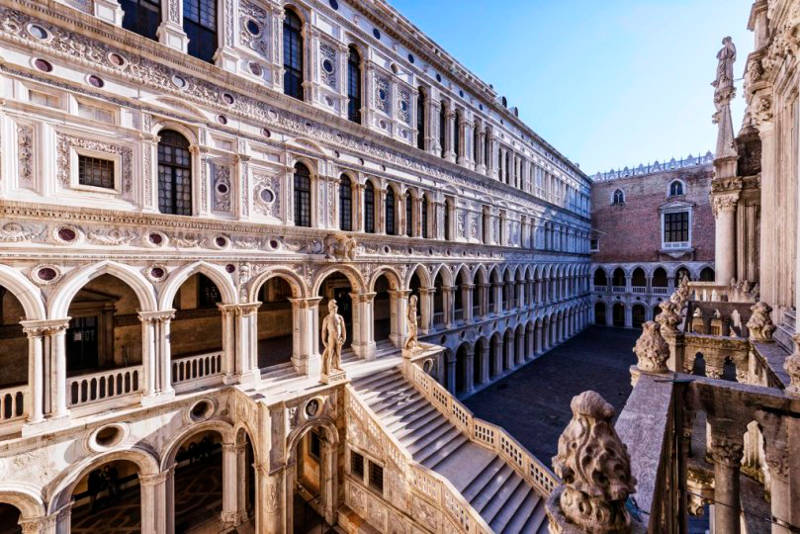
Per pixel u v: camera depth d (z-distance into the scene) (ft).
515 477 45.44
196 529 44.21
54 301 34.04
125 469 52.90
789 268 33.47
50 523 32.86
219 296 65.87
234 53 46.24
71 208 34.68
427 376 56.49
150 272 39.70
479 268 88.94
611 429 10.12
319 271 55.11
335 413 48.78
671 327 34.14
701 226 142.31
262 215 49.08
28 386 32.96
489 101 91.71
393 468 43.52
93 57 36.58
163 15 41.11
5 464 31.09
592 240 171.01
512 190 102.32
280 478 41.91
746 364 31.22
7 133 32.19
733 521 17.97
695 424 45.03
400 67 68.64
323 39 55.98
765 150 42.80
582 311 157.99
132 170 39.06
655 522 11.32
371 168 63.00
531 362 108.06
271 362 58.39
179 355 59.93
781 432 17.06
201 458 60.08
